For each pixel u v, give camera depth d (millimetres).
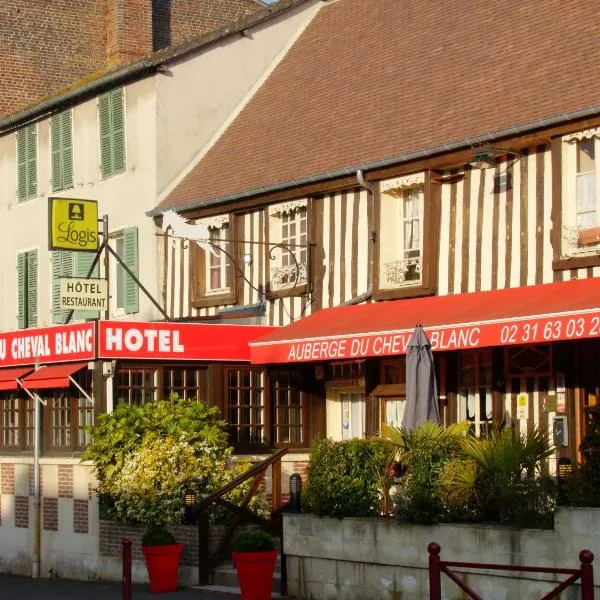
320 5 29766
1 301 32094
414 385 18328
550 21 22438
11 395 24828
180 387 22406
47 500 23422
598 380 19031
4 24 35000
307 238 23984
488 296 20203
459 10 25141
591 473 14773
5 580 23156
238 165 26266
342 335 20609
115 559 21547
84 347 22031
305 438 23406
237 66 28734
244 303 25359
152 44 35000
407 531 16422
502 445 15773
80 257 29234
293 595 17938
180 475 20625
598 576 14320
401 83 24375
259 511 21078
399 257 22578
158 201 27312
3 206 32250
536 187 20078
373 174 22484
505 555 15289
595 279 18953
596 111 18734
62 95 29672
